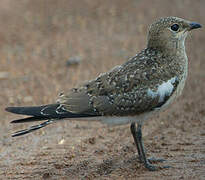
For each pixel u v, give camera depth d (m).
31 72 21.11
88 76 20.09
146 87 11.68
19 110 11.66
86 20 27.52
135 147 13.55
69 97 11.93
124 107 11.71
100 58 22.20
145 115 11.98
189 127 14.84
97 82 11.98
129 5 29.56
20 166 12.89
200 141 13.59
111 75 11.94
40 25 26.81
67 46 24.05
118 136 14.58
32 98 18.19
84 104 11.80
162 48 12.07
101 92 11.81
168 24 12.05
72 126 15.72
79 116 11.76
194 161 12.17
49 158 13.26
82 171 12.11
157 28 12.07
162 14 27.44
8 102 17.97
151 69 11.81
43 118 11.59
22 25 26.80
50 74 20.75
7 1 30.19
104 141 14.22
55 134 15.12
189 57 21.61
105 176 11.65
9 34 25.66
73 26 26.69
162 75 11.78
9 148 14.30
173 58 11.99
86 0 30.56
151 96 11.69
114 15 28.08
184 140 13.74
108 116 11.89
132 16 27.72
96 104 11.76
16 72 21.17
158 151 13.04
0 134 15.44
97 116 11.87
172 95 11.95
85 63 21.75
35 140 14.76
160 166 11.96
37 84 19.66
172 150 13.05
